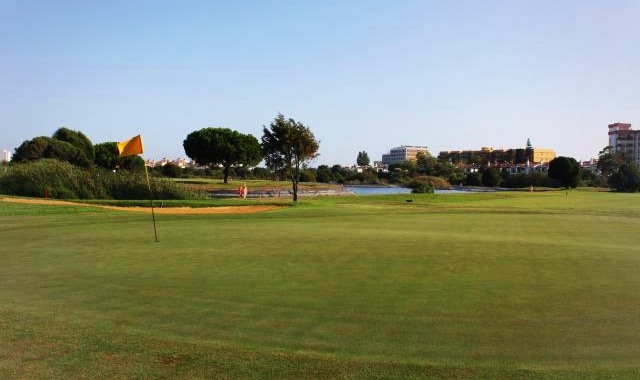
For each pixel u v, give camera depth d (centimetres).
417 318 786
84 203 3028
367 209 3325
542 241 1719
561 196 6366
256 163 9700
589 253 1444
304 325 744
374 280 1053
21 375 551
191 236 1748
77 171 3900
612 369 591
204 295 913
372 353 632
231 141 9106
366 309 833
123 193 3909
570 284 1033
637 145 18888
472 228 2161
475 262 1276
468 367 589
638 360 622
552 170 10800
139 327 723
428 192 6675
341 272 1134
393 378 553
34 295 908
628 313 827
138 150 1795
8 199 2966
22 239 1642
